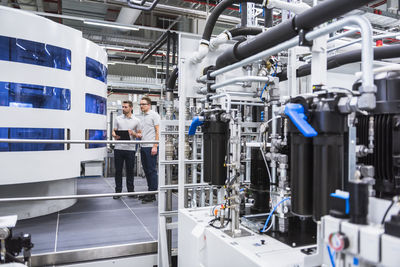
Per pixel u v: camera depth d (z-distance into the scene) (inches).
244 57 63.2
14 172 119.6
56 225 117.8
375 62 113.0
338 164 35.3
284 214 54.1
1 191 125.9
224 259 52.0
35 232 109.3
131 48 281.7
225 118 58.1
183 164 88.0
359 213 28.0
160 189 96.3
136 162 266.5
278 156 48.9
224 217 62.7
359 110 34.2
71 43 137.9
